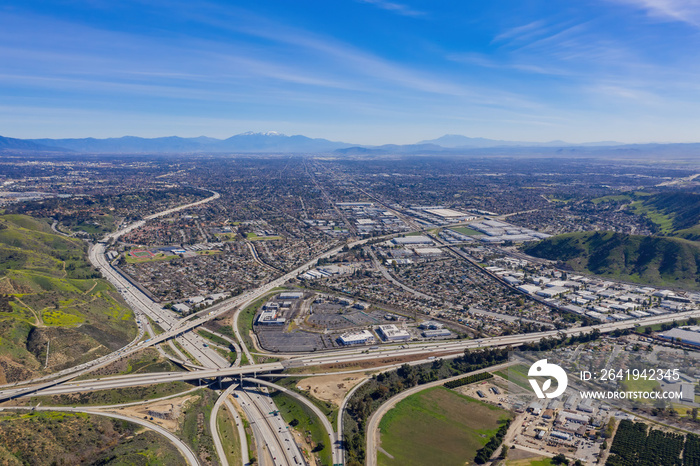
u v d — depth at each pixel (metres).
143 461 169.38
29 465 164.12
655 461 165.75
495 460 176.88
